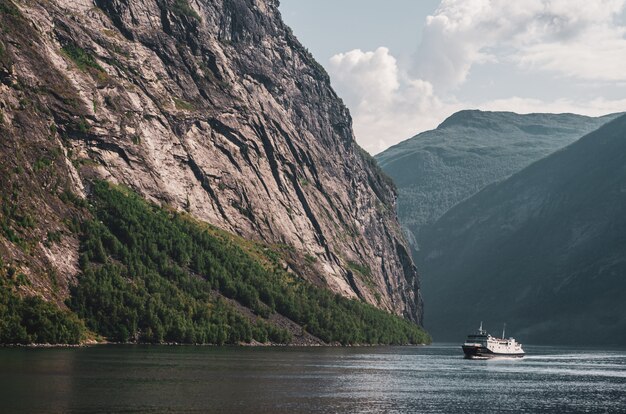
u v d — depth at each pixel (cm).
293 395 15225
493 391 17900
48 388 14025
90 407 12481
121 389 14475
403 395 16388
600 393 18225
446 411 14338
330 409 13775
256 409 13238
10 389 13725
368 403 14812
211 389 15238
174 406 13050
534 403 15950
